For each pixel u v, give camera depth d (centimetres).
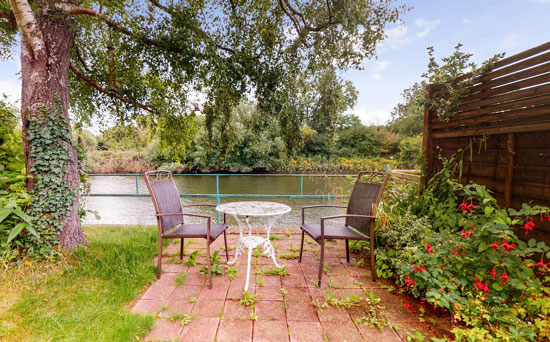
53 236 245
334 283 219
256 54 364
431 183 279
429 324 165
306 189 1062
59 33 251
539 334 137
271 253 243
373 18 324
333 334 155
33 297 180
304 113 383
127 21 342
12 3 221
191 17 320
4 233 234
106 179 1309
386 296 199
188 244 311
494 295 160
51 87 246
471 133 228
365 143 2078
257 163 1631
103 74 398
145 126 466
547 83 162
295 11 353
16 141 300
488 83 210
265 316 172
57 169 249
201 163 1577
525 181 183
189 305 184
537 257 175
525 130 177
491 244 164
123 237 309
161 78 390
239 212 217
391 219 250
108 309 171
